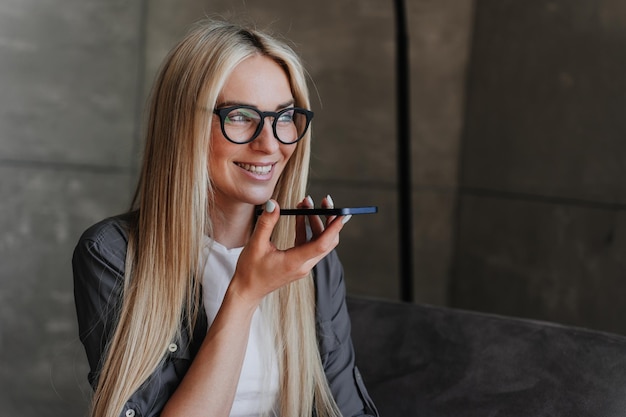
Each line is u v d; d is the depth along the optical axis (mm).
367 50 3242
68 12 2967
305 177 1353
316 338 1426
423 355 1462
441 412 1396
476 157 3096
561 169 2566
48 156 2992
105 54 3027
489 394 1384
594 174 2396
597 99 2391
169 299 1251
